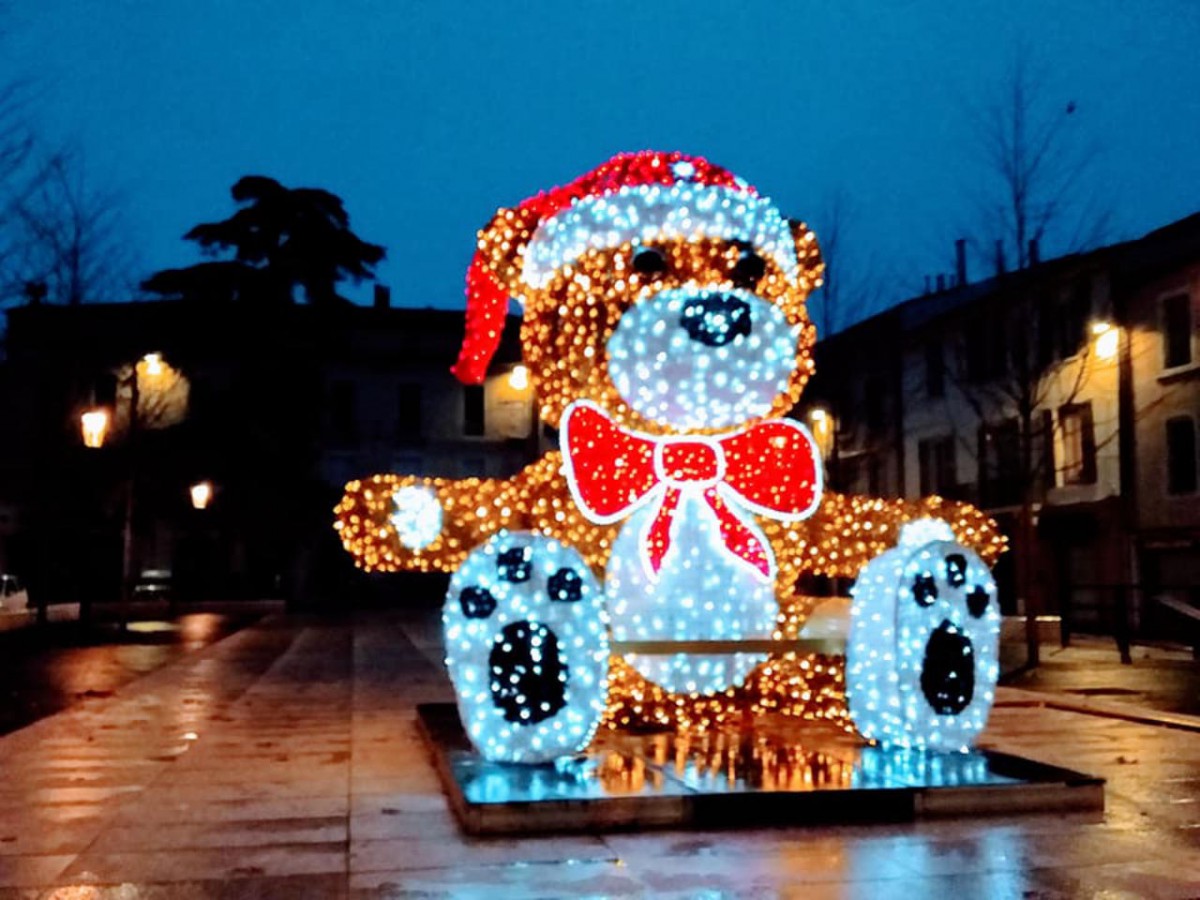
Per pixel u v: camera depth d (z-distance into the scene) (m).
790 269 7.93
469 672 6.67
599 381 7.42
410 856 5.79
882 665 7.12
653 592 7.46
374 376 50.91
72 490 38.75
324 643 23.41
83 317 35.06
